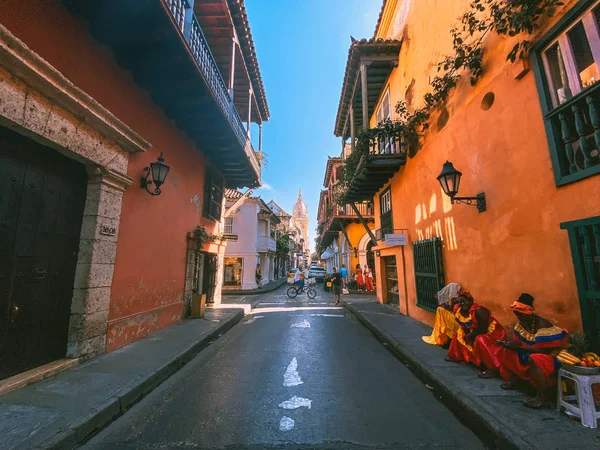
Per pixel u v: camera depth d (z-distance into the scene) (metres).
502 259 4.47
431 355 5.05
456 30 5.55
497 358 3.77
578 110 3.20
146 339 6.17
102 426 3.07
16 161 3.87
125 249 5.72
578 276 3.16
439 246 6.62
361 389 4.01
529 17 3.72
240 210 23.03
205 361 5.30
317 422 3.13
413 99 8.20
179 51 5.25
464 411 3.26
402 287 9.38
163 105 6.96
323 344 6.46
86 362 4.62
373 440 2.80
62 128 4.09
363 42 9.14
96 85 4.90
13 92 3.38
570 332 3.30
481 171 4.99
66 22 4.31
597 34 3.12
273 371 4.74
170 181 7.59
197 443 2.76
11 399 3.31
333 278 14.04
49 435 2.62
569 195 3.32
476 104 5.13
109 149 5.10
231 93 8.45
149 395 3.85
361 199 13.34
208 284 11.93
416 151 7.93
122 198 5.63
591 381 2.73
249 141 10.98
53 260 4.42
